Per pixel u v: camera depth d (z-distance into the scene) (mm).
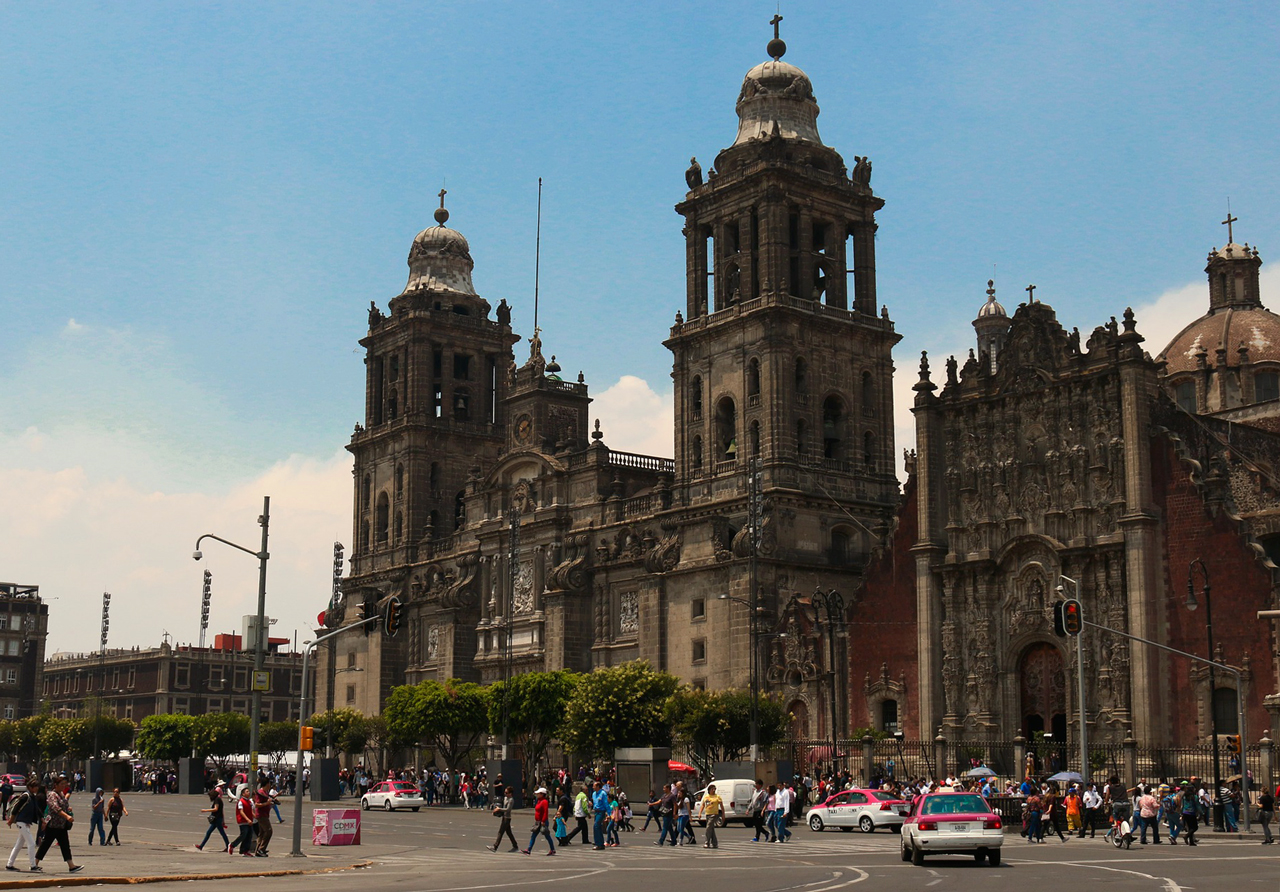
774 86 117000
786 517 106938
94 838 64562
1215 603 79562
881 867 46812
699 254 117188
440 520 152125
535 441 134875
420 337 153500
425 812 98250
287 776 138750
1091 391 86750
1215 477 80750
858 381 114188
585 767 105062
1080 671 66125
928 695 90875
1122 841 55438
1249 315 110375
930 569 92375
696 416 115750
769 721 92625
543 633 127625
